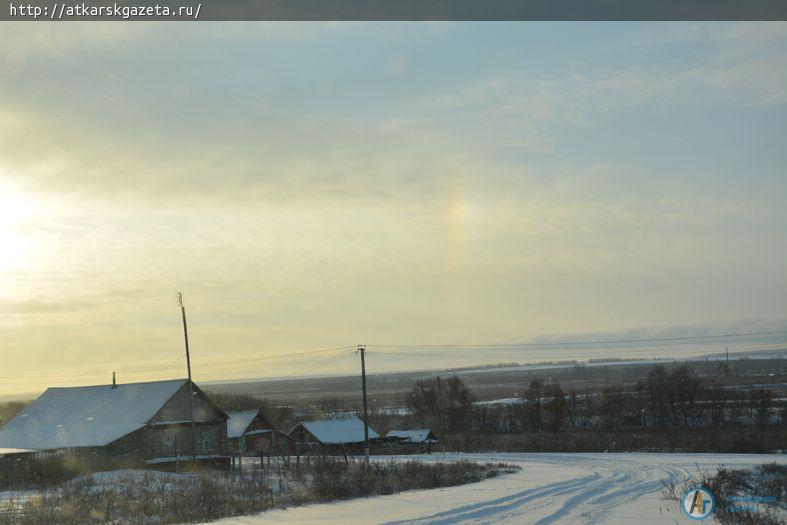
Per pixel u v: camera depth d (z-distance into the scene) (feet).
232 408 405.39
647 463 165.58
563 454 212.23
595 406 371.15
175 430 187.01
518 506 81.35
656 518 71.41
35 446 175.63
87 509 89.97
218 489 104.63
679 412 311.88
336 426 264.72
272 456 239.71
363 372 173.78
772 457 177.27
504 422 334.65
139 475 153.07
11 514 88.74
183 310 181.27
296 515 78.33
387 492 102.68
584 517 72.18
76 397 202.28
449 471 136.56
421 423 346.33
